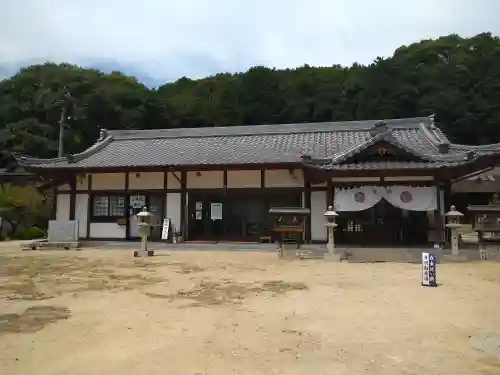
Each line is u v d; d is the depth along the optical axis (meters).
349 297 8.19
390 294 8.48
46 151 48.16
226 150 21.56
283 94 62.59
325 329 5.98
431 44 60.06
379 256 15.22
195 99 64.00
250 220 20.78
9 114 53.91
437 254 14.88
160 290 8.88
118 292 8.65
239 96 64.38
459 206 24.91
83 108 53.62
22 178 32.88
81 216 21.34
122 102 57.38
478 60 55.09
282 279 10.39
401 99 52.53
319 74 65.81
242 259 14.83
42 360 4.70
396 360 4.75
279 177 19.92
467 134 50.31
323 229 18.95
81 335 5.64
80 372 4.35
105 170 20.05
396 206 16.77
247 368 4.51
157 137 25.39
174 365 4.57
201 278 10.52
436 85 53.16
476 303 7.65
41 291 8.73
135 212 21.20
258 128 24.39
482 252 14.80
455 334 5.73
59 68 63.00
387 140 16.73
